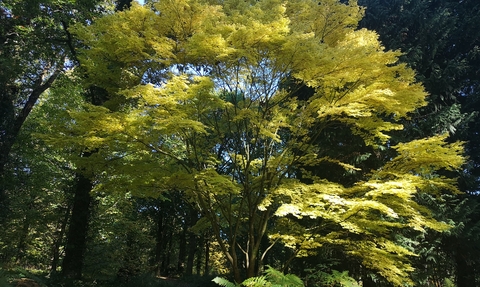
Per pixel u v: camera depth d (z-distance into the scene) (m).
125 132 5.86
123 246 14.02
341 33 8.48
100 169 6.79
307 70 6.48
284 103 8.66
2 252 13.94
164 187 6.96
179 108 5.77
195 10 6.45
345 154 10.77
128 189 7.00
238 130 8.57
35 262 16.30
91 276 12.49
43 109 15.09
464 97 13.02
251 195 9.15
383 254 6.82
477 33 12.36
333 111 6.58
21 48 11.62
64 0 10.85
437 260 10.05
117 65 7.27
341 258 9.79
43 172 13.73
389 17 12.95
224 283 4.57
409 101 6.99
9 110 11.49
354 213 6.56
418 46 11.41
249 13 6.46
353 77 6.70
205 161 7.86
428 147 6.54
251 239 8.20
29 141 13.59
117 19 6.71
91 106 5.71
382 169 7.41
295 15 8.17
